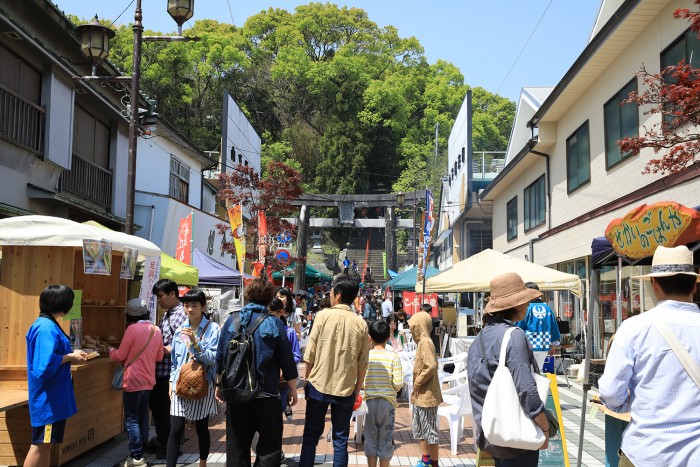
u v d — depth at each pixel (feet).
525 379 11.96
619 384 10.43
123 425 27.48
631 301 39.81
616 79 44.47
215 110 180.55
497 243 90.84
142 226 55.72
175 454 19.66
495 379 12.16
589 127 50.57
